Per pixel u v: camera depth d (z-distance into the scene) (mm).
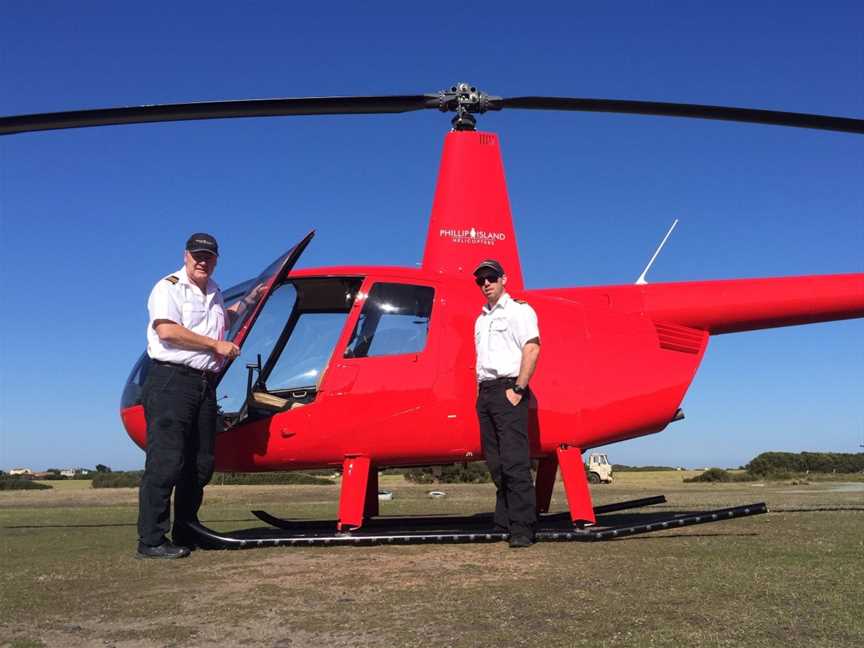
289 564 4094
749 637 2420
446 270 5938
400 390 5461
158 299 4660
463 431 5488
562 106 6227
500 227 6148
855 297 6211
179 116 5477
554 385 5652
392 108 6062
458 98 6113
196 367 4727
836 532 5203
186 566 4117
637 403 5773
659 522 5141
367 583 3465
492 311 5129
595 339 5867
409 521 6484
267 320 5840
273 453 5480
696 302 6102
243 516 8086
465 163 6180
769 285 6234
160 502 4539
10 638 2594
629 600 2990
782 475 29781
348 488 5371
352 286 5898
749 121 6172
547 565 3889
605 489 16500
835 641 2367
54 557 4551
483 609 2875
